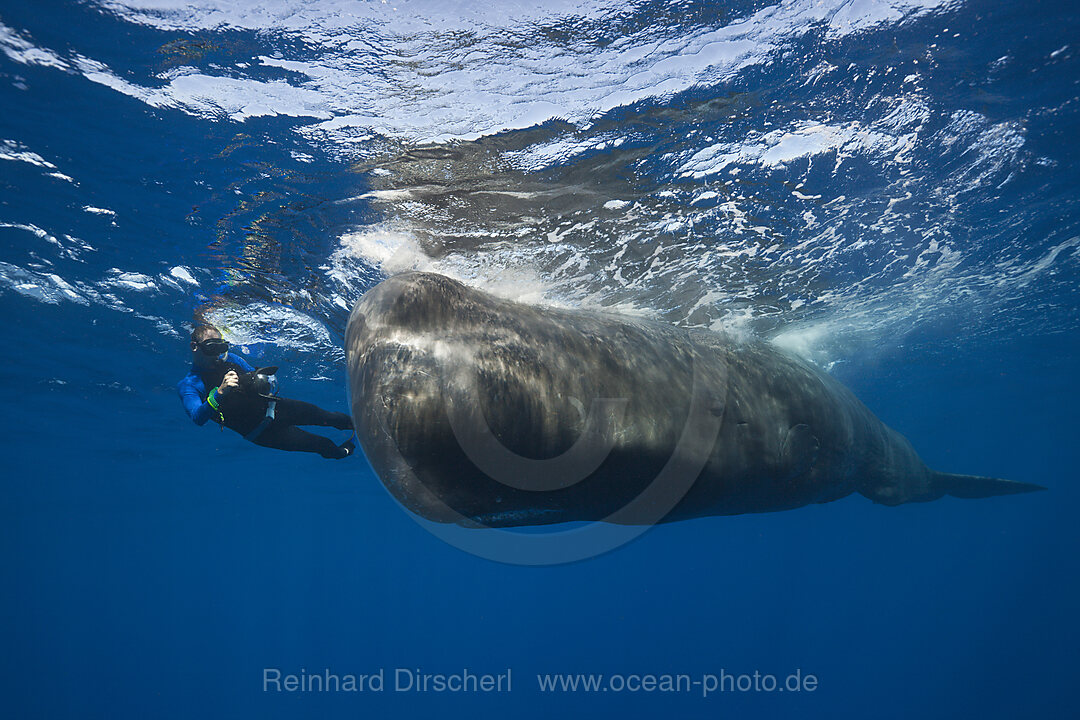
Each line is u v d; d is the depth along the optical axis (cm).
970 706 3731
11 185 709
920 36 546
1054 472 5625
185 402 538
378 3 487
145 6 484
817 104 613
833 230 861
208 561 8019
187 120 602
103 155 655
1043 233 991
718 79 571
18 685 7012
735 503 358
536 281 829
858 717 3847
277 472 2800
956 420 3136
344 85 561
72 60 533
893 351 1681
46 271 938
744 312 1086
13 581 8525
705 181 707
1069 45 566
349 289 887
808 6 512
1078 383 2425
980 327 1577
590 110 593
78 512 3922
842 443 451
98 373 1457
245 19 497
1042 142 712
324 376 1479
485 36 518
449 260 795
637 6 500
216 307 1031
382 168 656
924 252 1004
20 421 1889
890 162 721
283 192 705
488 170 656
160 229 797
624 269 841
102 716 5134
